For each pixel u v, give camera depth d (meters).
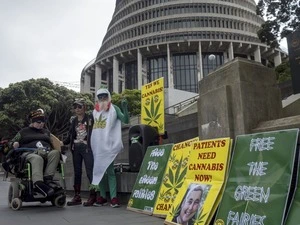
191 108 23.05
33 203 6.88
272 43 24.25
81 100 6.90
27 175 5.84
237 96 4.42
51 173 5.92
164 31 73.94
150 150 5.81
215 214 3.54
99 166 6.11
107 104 6.41
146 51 75.00
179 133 12.90
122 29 80.75
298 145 3.01
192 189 4.04
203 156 4.13
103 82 84.62
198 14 75.06
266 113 4.47
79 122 6.73
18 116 34.78
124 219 4.48
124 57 78.88
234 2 79.88
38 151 5.90
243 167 3.42
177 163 4.83
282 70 23.00
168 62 72.44
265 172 3.12
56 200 5.99
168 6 76.75
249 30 77.12
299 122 3.61
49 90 37.22
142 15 78.94
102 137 6.22
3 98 34.88
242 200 3.23
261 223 2.89
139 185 5.57
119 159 10.31
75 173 6.65
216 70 4.96
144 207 5.12
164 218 4.51
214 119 4.78
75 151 6.66
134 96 42.38
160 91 6.86
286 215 2.78
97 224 4.12
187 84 74.00
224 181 3.62
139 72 73.12
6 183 16.56
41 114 6.50
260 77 4.58
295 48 6.77
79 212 5.29
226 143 3.80
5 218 4.77
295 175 2.95
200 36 72.81
